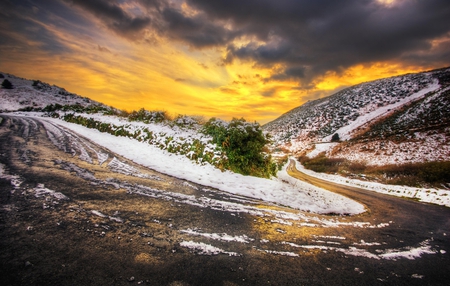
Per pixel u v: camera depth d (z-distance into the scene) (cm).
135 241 299
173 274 239
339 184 2364
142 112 1922
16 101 5253
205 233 360
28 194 408
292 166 4762
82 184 517
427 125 4494
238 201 605
